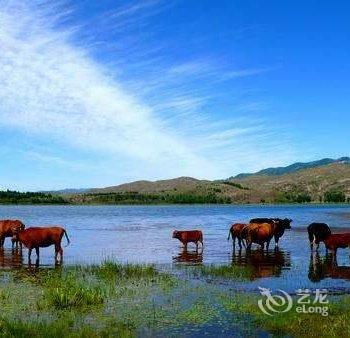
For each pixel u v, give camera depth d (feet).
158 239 151.12
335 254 96.22
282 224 123.24
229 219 300.61
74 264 92.99
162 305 58.54
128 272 80.84
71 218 313.12
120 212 461.78
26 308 57.26
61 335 46.52
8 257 104.99
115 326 50.03
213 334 47.96
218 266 89.30
